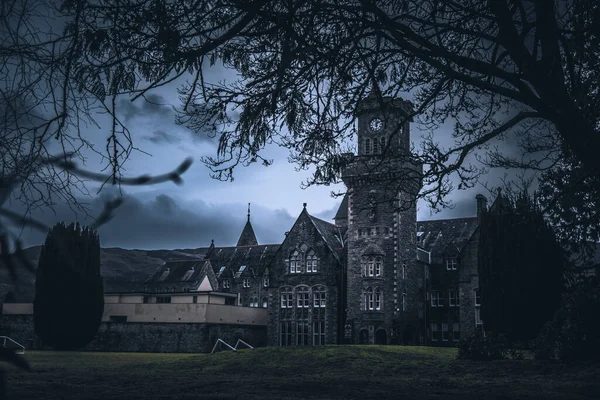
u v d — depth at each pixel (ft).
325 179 32.63
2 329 194.49
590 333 72.02
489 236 130.82
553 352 74.69
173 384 56.24
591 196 45.62
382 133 185.98
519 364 73.00
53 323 154.81
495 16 27.94
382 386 53.83
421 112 34.06
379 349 97.91
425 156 36.19
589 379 58.59
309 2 21.08
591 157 28.78
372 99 31.01
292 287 207.62
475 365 75.51
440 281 213.66
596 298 73.51
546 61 28.63
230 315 198.70
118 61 17.92
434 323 211.20
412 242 204.74
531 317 124.67
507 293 126.31
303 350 91.76
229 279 272.92
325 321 199.52
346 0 24.61
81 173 8.13
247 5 18.22
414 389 51.06
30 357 118.21
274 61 25.64
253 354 90.99
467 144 35.17
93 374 71.31
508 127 34.22
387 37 25.04
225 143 24.98
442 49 26.48
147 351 187.01
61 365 90.17
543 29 27.48
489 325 129.49
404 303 192.54
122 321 196.75
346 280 203.41
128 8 17.34
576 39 29.35
